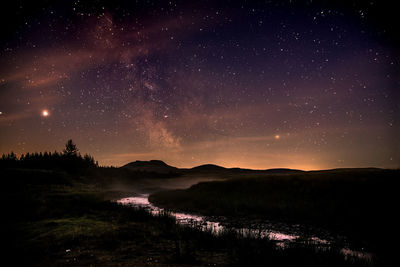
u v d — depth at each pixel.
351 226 13.74
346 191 24.59
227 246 7.96
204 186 41.59
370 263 6.82
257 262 6.23
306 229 13.61
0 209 14.25
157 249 7.47
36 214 13.14
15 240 8.33
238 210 20.44
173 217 13.32
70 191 29.66
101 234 9.16
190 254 6.95
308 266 6.07
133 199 32.47
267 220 16.48
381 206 18.22
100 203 18.33
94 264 6.09
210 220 16.53
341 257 6.87
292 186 30.36
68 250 7.25
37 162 54.50
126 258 6.59
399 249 9.41
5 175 32.25
